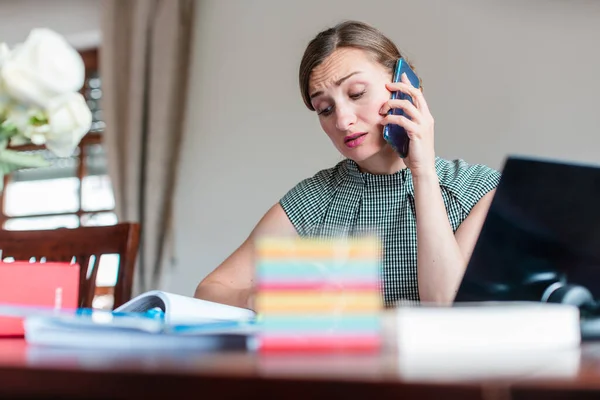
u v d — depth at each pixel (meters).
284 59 3.99
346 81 1.48
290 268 0.61
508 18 3.48
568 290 0.84
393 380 0.41
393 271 1.52
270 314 0.60
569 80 3.35
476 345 0.61
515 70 3.44
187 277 4.01
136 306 0.98
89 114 0.86
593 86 3.30
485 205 1.48
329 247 0.62
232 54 4.12
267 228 1.66
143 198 4.09
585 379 0.44
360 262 0.62
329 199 1.65
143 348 0.66
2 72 0.79
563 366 0.52
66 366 0.49
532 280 0.84
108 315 0.87
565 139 3.33
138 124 4.12
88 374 0.48
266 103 4.01
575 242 0.83
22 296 0.99
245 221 3.97
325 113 1.55
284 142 3.94
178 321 0.90
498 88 3.47
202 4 4.23
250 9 4.11
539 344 0.65
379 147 1.53
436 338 0.60
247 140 4.02
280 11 4.03
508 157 0.81
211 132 4.11
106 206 4.33
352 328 0.61
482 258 0.83
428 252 1.29
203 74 4.17
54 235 1.68
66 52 0.79
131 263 1.59
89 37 4.47
